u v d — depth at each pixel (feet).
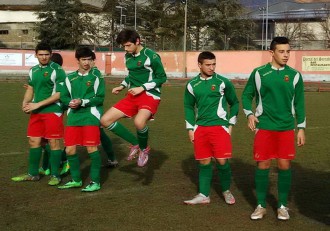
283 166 16.65
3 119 41.34
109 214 16.92
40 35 173.88
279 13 193.36
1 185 20.79
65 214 16.89
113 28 179.83
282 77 16.07
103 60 124.57
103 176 22.74
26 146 29.50
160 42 156.25
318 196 19.51
